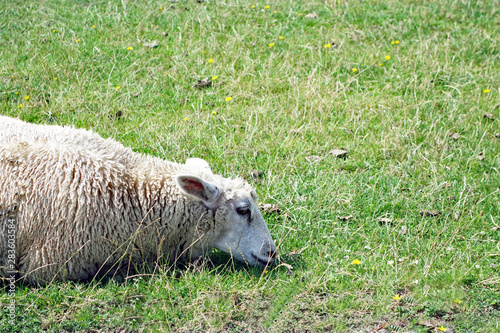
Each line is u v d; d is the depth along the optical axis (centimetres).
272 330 403
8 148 434
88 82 775
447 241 493
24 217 420
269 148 646
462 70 844
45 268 427
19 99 717
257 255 462
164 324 401
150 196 450
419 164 622
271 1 1092
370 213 546
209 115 702
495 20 1056
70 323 391
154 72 805
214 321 402
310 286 436
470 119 726
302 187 578
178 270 455
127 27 955
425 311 423
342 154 649
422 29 1003
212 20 995
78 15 988
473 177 613
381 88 812
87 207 425
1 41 866
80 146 455
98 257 442
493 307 434
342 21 1020
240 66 841
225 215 459
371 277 452
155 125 679
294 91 761
